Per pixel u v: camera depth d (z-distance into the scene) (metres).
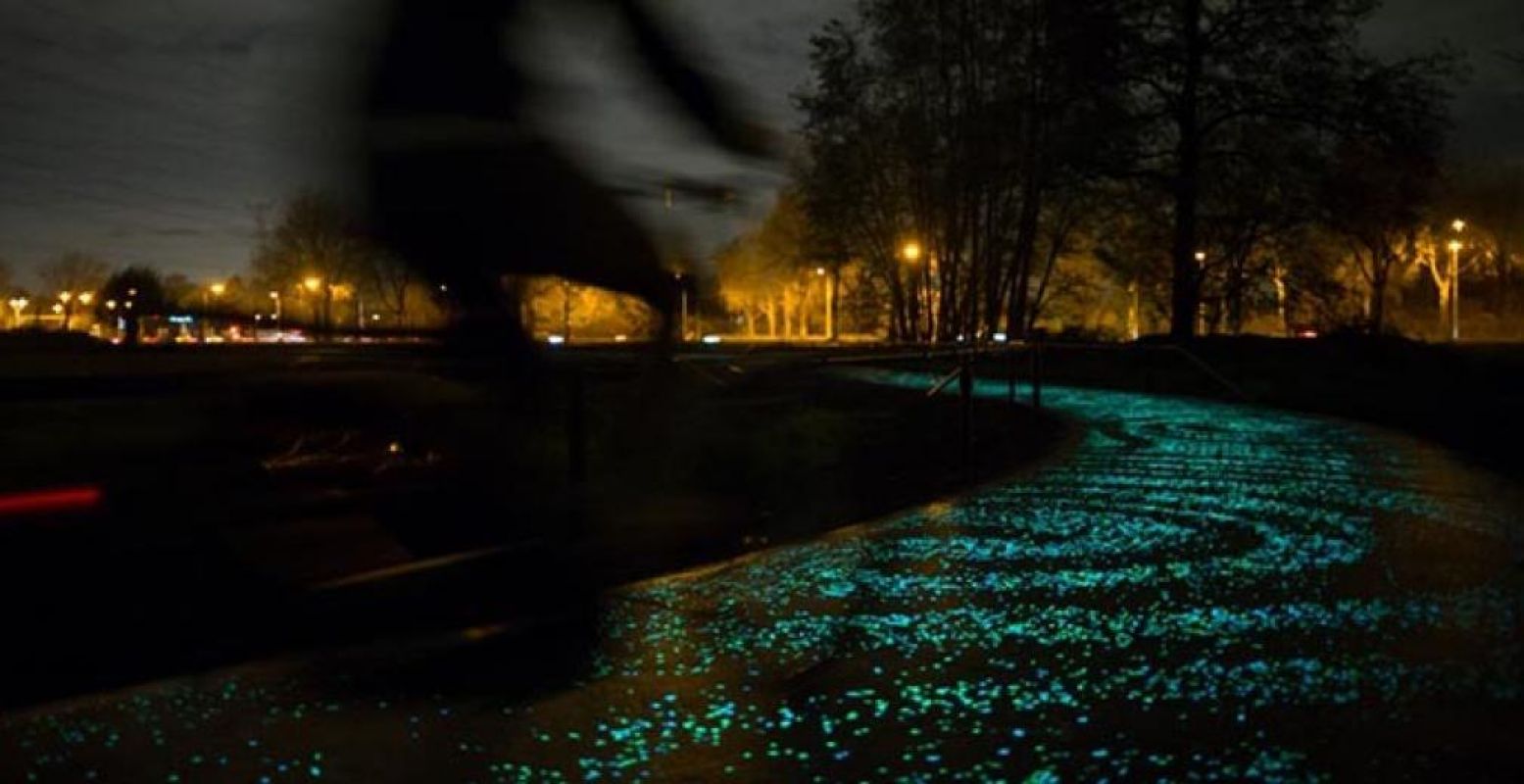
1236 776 3.16
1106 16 33.81
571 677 4.10
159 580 4.11
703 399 6.11
